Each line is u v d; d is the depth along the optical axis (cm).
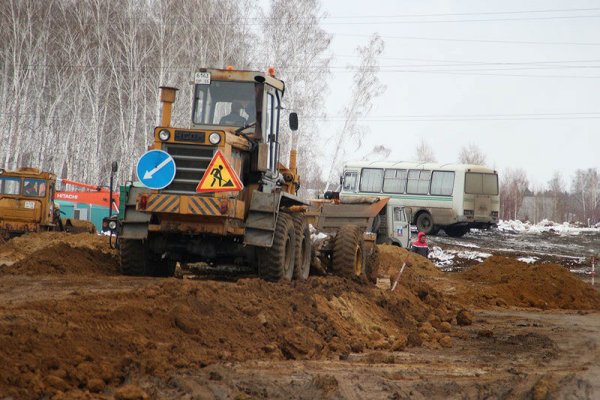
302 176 10875
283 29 10456
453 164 10206
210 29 9944
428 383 1989
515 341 3033
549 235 11475
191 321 2166
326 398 1750
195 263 3484
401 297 3803
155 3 10206
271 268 3212
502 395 1877
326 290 3078
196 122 3391
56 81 10706
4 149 10556
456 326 3625
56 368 1645
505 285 5294
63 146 11319
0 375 1524
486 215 10088
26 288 2677
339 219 4719
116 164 3456
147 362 1806
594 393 1950
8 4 10594
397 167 10325
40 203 6375
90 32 10556
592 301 5266
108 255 3784
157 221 3177
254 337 2295
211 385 1745
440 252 8562
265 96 3422
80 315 1981
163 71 9731
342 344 2534
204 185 3094
